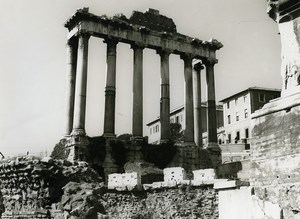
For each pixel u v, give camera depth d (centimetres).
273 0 612
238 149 6238
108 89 4191
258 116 611
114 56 4284
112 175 3325
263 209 574
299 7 570
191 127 4550
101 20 4209
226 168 3075
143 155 4109
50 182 2159
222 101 8125
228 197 673
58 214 1966
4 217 2192
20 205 2183
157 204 3086
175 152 4316
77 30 4138
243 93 7450
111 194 3241
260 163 599
